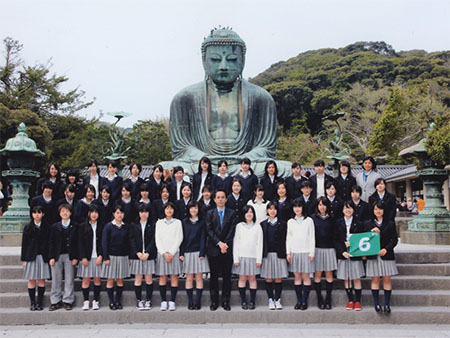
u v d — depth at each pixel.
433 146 10.88
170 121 12.91
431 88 32.69
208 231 6.97
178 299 7.27
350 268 6.83
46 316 6.85
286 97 43.38
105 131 34.00
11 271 7.86
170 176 9.38
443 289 7.53
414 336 6.07
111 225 7.04
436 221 10.91
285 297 7.24
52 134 26.50
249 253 6.95
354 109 40.34
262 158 11.81
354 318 6.76
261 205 7.52
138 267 6.97
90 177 8.45
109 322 6.85
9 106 27.05
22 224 10.52
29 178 10.92
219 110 12.46
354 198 7.34
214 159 11.78
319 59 51.81
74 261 7.00
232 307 7.09
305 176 8.88
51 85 28.72
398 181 29.84
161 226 7.06
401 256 8.24
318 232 7.00
